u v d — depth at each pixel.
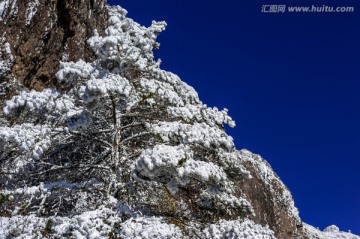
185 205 7.25
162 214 6.54
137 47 6.94
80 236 4.97
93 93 5.63
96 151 7.97
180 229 6.02
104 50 6.28
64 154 7.50
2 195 6.19
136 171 5.64
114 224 5.39
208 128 6.23
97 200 6.88
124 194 7.04
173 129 6.22
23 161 6.91
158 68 7.76
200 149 6.25
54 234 5.20
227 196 6.99
